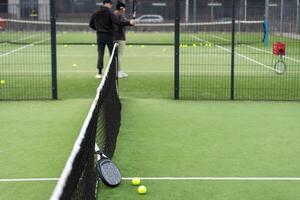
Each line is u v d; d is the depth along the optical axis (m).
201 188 5.43
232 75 10.67
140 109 9.64
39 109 9.61
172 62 18.11
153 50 23.12
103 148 5.53
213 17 25.50
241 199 5.14
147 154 6.68
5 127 8.19
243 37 20.34
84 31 34.91
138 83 13.06
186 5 27.47
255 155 6.69
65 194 2.45
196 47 23.11
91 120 3.81
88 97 11.02
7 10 15.98
